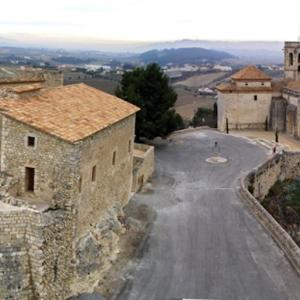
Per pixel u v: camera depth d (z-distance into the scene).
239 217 43.19
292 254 34.88
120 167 40.81
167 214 43.31
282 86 90.38
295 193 61.69
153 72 68.56
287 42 96.62
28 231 26.70
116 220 37.62
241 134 84.62
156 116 68.50
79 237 31.58
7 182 30.17
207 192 50.34
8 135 30.61
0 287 25.97
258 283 31.52
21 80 40.09
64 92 38.88
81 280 30.30
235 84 89.38
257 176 57.44
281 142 77.38
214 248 36.56
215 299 29.47
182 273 32.53
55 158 29.81
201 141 76.81
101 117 36.31
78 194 30.77
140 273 32.31
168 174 56.88
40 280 26.67
